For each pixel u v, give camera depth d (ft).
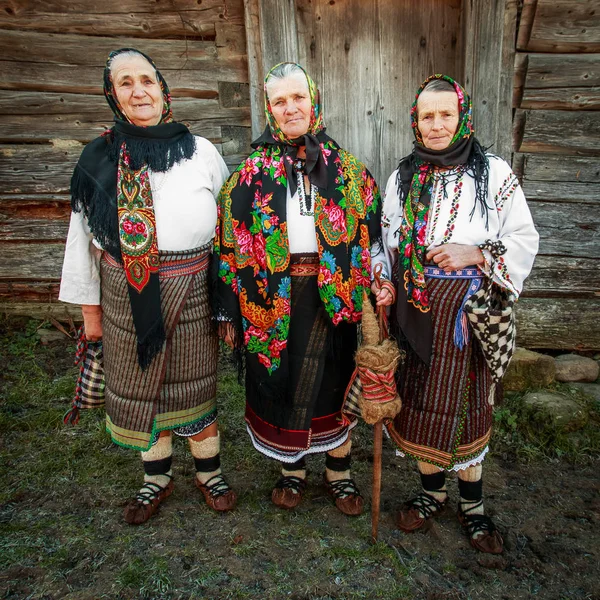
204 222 5.98
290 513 6.90
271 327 6.14
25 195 11.34
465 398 5.77
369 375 5.64
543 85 9.98
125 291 5.79
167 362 6.00
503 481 7.75
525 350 10.31
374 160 11.21
